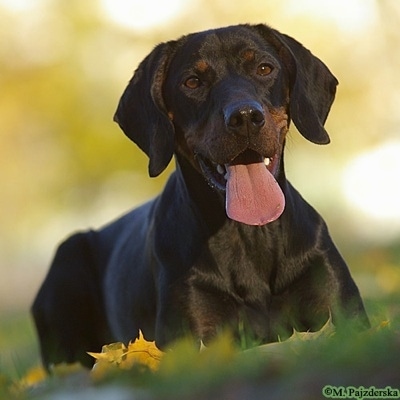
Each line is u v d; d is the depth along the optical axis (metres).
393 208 46.47
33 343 17.00
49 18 44.69
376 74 38.56
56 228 54.53
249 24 10.21
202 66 9.70
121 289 11.05
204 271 9.73
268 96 9.73
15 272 54.72
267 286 9.77
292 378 6.88
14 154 46.25
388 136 40.66
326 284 9.76
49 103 44.97
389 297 12.21
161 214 10.28
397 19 27.44
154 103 9.96
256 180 9.31
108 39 44.09
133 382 7.86
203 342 9.59
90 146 45.06
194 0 41.50
